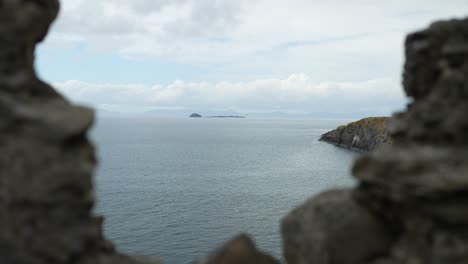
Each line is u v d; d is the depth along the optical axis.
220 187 87.88
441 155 8.73
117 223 57.97
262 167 123.31
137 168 115.94
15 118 8.38
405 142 10.26
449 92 9.20
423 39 10.55
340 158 149.50
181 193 80.25
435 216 8.67
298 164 131.38
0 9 8.80
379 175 9.50
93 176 9.44
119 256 10.55
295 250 11.27
